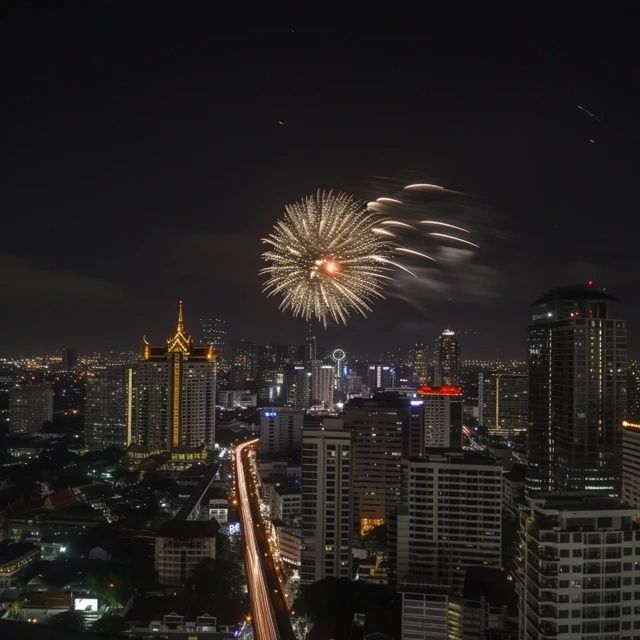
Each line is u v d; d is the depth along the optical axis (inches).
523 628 3644.2
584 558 3395.7
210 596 6865.2
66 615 6574.8
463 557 6432.1
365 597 6107.3
